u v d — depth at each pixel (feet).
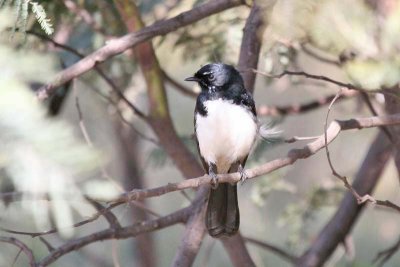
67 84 36.94
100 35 39.55
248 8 35.91
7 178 11.22
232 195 30.55
